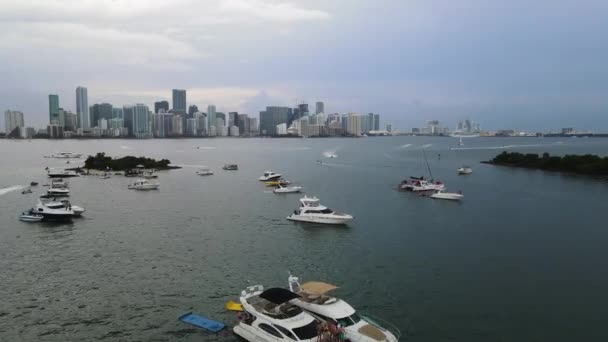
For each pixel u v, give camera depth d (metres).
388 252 63.56
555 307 44.81
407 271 55.28
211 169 197.62
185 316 43.03
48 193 117.25
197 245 67.38
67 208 86.94
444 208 98.56
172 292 48.88
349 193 122.25
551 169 179.50
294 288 45.25
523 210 95.25
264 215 90.88
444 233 74.75
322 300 40.41
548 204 102.31
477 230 76.75
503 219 85.94
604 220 83.94
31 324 41.47
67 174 164.75
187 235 73.50
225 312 44.00
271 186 138.00
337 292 48.72
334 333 35.75
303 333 36.28
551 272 54.66
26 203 105.06
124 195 118.56
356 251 64.25
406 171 184.00
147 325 41.41
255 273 54.81
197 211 95.19
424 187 124.31
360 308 44.69
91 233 74.62
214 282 51.84
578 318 42.47
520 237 71.56
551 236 72.00
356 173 178.00
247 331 38.50
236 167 197.62
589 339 38.66
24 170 187.38
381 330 37.34
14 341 38.41
